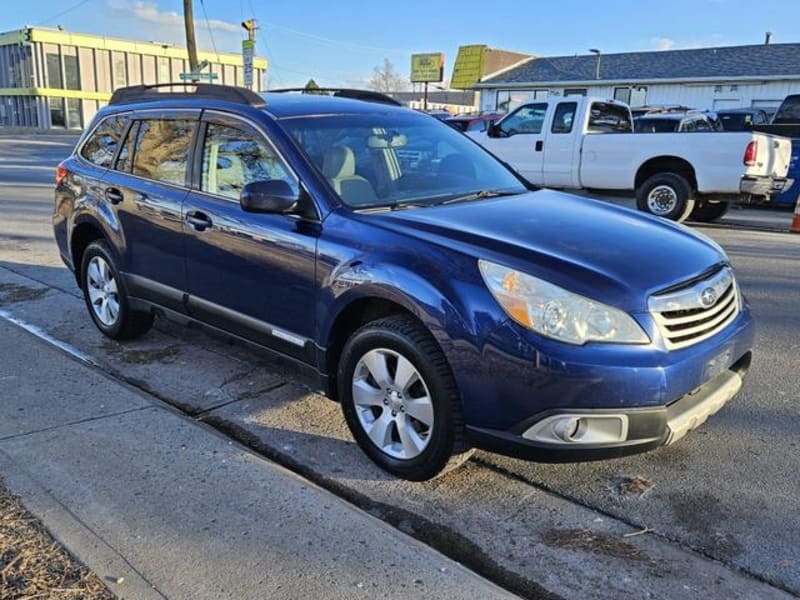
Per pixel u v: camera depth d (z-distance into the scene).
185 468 3.27
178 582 2.46
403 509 3.14
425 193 3.96
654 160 11.09
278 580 2.48
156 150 4.69
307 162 3.72
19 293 6.76
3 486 3.06
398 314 3.28
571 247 3.13
